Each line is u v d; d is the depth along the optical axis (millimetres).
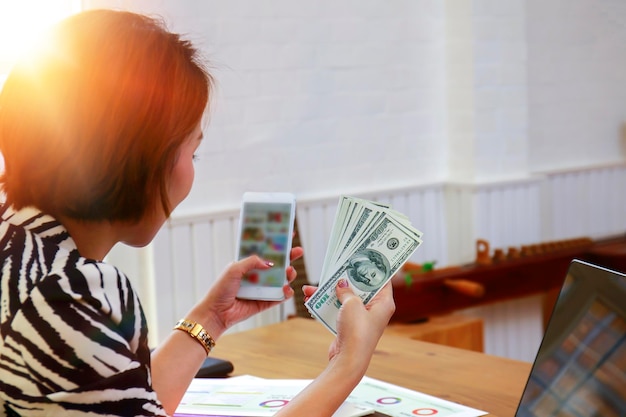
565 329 1218
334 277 1285
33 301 940
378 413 1409
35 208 1000
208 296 1381
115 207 991
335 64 3746
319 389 1108
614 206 4840
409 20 3977
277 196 1451
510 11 4094
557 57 4633
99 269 976
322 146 3736
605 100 4875
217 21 3381
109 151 962
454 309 3615
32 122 973
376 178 3928
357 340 1161
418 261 4055
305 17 3637
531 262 3875
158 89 976
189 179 1059
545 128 4621
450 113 4121
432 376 1630
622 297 1128
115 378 940
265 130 3559
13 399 943
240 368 1738
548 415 1189
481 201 4031
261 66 3523
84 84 961
